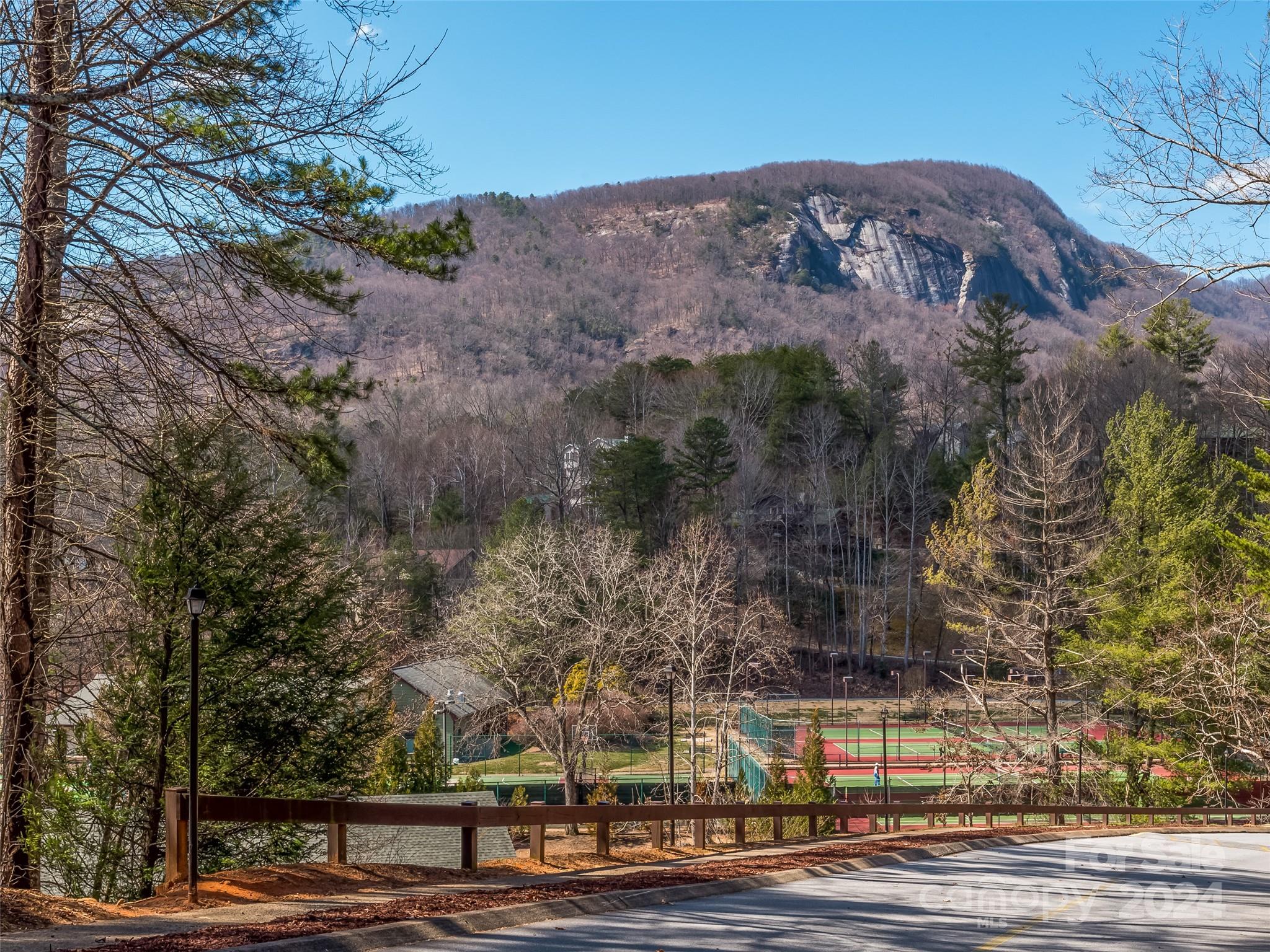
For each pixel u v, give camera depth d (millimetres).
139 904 11016
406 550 64188
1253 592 33125
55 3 14156
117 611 20688
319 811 12625
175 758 18797
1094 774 39781
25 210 14000
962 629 49188
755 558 79625
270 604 20078
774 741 47875
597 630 39688
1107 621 40125
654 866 15383
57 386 14398
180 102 13781
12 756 15727
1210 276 13219
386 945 9398
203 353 14570
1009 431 87000
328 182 13773
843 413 95938
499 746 53906
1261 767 37219
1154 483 42625
